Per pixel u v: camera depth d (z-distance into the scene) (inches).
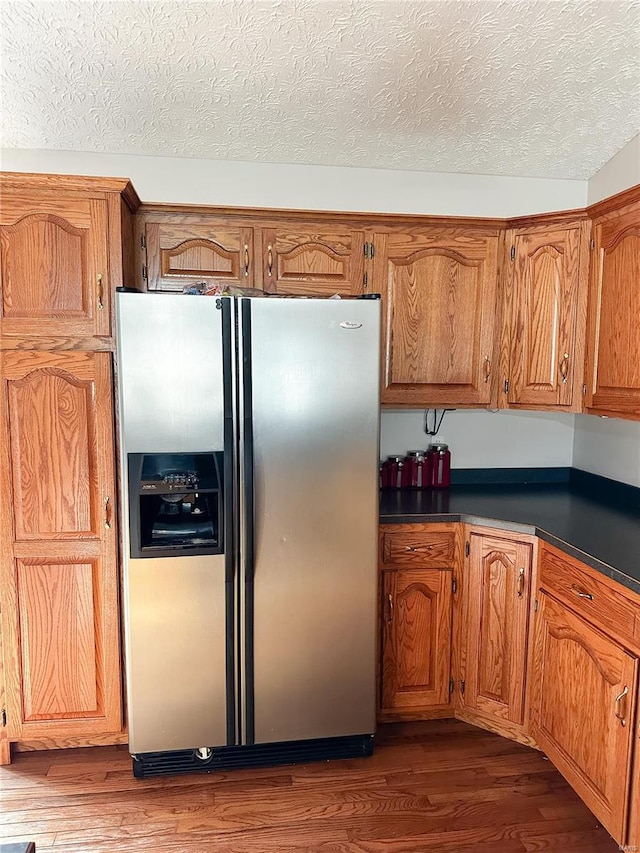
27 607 82.4
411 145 98.1
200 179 101.3
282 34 71.7
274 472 78.8
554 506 95.2
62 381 79.8
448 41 73.4
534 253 94.9
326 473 80.2
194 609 79.0
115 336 79.8
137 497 76.1
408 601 90.5
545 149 99.5
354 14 68.6
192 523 80.5
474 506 94.7
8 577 81.6
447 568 90.7
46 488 80.8
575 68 79.0
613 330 83.6
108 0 65.9
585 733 70.6
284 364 77.9
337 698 83.6
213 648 79.9
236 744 81.8
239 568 79.1
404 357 98.4
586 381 90.7
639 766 60.9
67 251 78.7
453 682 93.0
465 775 82.4
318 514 80.5
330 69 78.5
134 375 75.0
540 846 70.2
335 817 74.6
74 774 82.4
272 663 81.4
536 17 69.4
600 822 68.5
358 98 85.2
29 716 84.1
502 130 94.0
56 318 79.0
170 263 92.6
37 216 77.8
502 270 98.1
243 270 94.2
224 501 77.8
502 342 99.2
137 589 77.7
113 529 82.4
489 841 70.9
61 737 87.0
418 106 87.4
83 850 69.0
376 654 84.7
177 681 79.7
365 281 96.6
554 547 77.9
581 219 90.0
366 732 85.0
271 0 66.1
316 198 104.7
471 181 107.7
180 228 92.2
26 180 76.6
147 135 93.5
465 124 92.4
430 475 108.9
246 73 79.0
